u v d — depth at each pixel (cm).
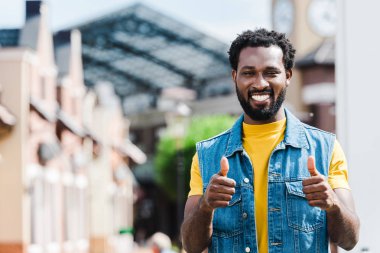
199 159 441
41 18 2288
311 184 391
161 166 4250
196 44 6175
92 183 3203
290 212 420
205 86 5647
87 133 2809
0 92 2058
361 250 671
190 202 439
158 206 5447
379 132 680
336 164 432
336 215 402
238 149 429
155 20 6525
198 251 421
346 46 694
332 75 4384
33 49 2217
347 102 692
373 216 676
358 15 689
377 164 680
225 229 425
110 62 6256
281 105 429
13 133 2053
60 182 2469
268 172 423
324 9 4556
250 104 419
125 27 6531
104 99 3428
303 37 4578
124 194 3731
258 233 423
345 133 692
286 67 424
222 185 396
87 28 6519
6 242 2041
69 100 2712
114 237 3450
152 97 5675
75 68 2802
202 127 3269
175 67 5997
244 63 418
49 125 2334
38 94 2253
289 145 427
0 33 2264
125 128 3866
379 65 682
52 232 2367
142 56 6228
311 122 4384
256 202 425
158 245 1405
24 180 2052
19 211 2045
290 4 4656
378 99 682
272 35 423
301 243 418
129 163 3972
